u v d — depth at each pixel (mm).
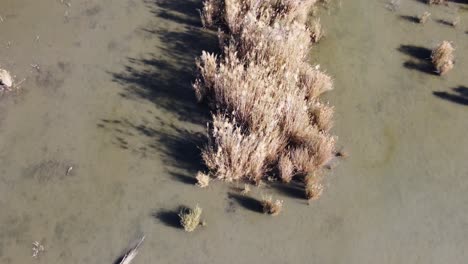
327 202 5781
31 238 5406
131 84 6598
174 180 5840
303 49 6711
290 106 5918
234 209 5672
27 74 6602
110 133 6164
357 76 6898
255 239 5488
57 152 5988
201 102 6484
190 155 6035
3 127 6145
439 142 6363
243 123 6137
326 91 6691
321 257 5410
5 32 7008
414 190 5949
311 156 5883
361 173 6023
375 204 5809
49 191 5715
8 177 5781
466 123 6570
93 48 6910
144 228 5500
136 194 5727
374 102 6652
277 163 5930
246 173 5805
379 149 6238
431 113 6621
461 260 5473
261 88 6070
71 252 5328
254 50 6461
